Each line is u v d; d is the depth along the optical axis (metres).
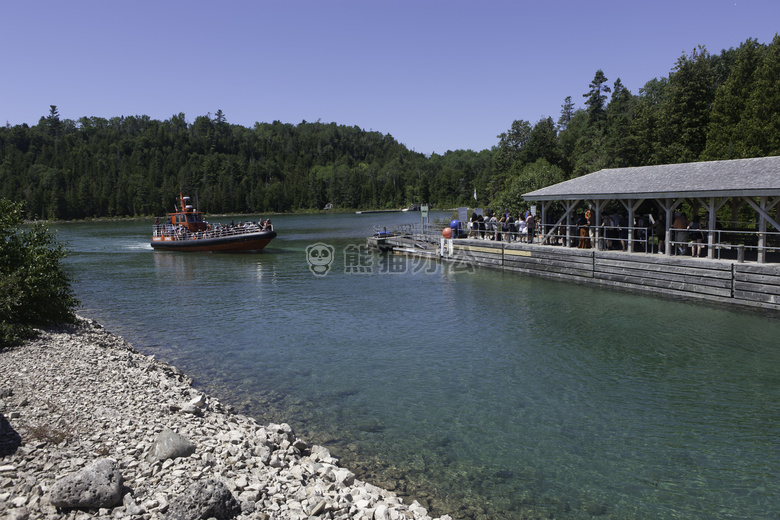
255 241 38.72
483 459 8.10
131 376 9.84
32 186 145.38
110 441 6.68
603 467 7.91
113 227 90.31
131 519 4.98
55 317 13.77
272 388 11.20
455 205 151.88
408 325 16.62
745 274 17.34
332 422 9.46
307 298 21.27
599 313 17.53
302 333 15.77
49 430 6.71
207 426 7.81
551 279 24.34
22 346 10.89
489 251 28.52
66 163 173.88
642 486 7.38
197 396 9.16
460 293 21.78
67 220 126.06
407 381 11.64
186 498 5.17
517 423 9.45
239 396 10.70
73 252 41.09
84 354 10.84
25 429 6.71
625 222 24.36
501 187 75.00
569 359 13.02
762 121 33.38
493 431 9.12
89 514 5.01
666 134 42.66
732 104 37.22
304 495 6.05
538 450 8.43
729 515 6.70
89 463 5.96
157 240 41.97
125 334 15.74
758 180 17.06
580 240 24.19
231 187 154.50
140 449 6.54
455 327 16.28
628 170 24.19
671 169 21.84
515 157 74.88
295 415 9.77
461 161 171.38
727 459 8.14
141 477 5.84
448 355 13.51
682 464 7.99
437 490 7.16
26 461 5.89
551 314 17.62
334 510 5.84
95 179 156.12
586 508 6.80
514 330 15.77
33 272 13.20
